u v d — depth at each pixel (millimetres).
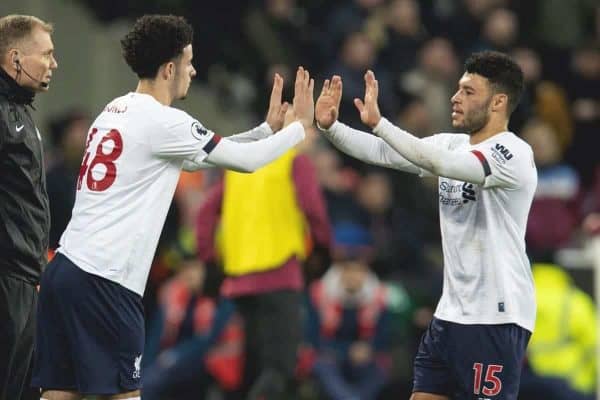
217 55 47094
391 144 22188
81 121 37031
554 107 49469
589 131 50094
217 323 36562
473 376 22594
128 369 22328
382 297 37594
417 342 38594
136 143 22203
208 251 33625
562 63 53594
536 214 42562
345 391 36438
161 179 22500
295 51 48375
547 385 35562
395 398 37781
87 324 22094
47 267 22500
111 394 22266
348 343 37250
